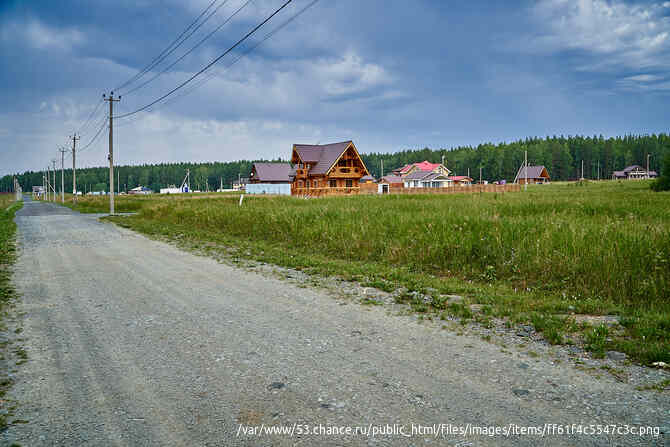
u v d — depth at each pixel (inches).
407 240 403.9
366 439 113.3
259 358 170.7
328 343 186.7
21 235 688.4
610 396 134.9
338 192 2111.2
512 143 6599.4
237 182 5615.2
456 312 227.9
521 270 306.8
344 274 335.0
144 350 181.2
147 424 122.9
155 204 1107.3
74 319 227.5
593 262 271.9
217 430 119.3
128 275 350.0
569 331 194.2
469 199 939.3
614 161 5905.5
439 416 124.6
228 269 373.4
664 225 346.3
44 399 138.5
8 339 196.5
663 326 194.1
